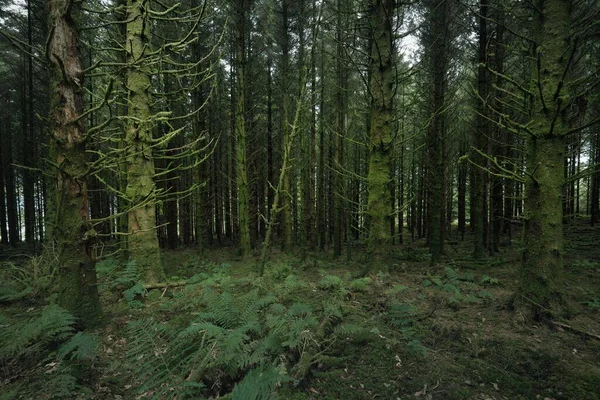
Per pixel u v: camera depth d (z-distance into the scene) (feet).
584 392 8.90
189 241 65.82
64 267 12.17
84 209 12.48
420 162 49.44
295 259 38.11
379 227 21.74
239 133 40.09
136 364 9.71
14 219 60.34
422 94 31.63
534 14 13.92
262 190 64.90
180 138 49.42
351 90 37.70
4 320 13.20
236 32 39.34
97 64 11.53
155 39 34.12
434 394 9.14
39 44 36.99
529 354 10.71
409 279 20.99
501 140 30.96
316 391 9.14
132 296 15.99
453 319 13.62
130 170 19.51
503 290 18.83
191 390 8.20
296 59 41.37
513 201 48.01
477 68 32.09
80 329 12.16
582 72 23.80
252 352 10.29
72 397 8.77
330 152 45.03
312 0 37.88
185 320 13.57
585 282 19.58
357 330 11.53
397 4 21.02
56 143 11.78
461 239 55.93
